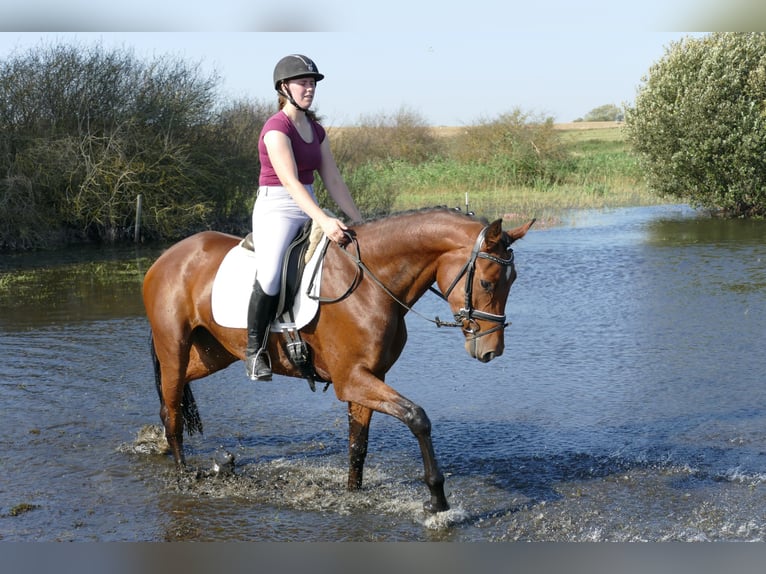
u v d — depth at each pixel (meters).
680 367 7.36
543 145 33.03
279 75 4.27
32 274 14.40
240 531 4.27
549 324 9.34
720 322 9.13
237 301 4.56
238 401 6.65
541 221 21.05
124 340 8.89
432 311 10.57
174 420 5.06
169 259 4.97
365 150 33.25
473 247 4.00
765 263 13.23
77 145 19.00
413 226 4.18
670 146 20.98
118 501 4.68
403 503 4.59
